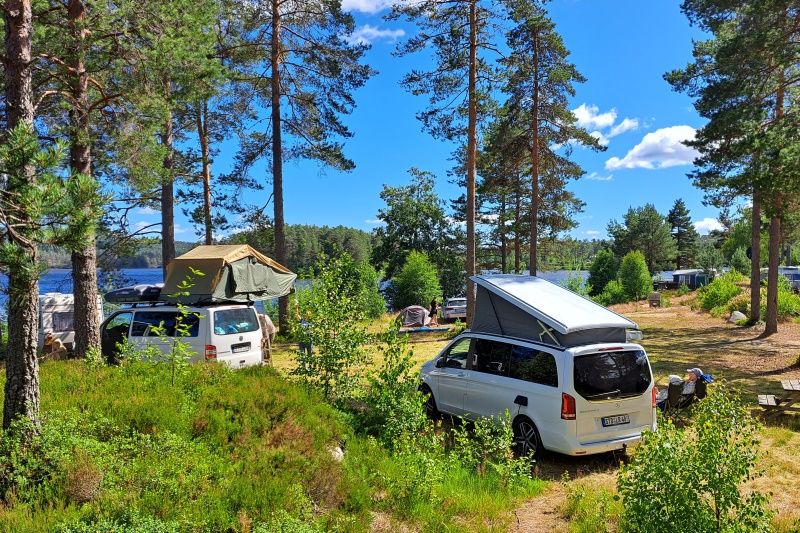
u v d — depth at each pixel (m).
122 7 8.98
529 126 23.41
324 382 8.30
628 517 4.24
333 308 8.23
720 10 14.16
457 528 5.10
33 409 4.94
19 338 4.86
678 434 4.25
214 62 10.42
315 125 20.16
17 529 3.85
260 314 13.68
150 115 9.78
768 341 17.53
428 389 9.27
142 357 8.52
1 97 8.09
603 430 7.04
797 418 8.97
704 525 3.93
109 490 4.44
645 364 7.46
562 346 7.27
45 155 3.97
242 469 5.30
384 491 5.80
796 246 61.72
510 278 8.84
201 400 6.65
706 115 15.26
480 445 6.98
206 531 4.15
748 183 13.25
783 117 12.41
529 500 6.05
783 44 12.37
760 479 6.57
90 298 9.50
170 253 18.02
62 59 8.73
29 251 4.08
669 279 66.12
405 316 26.16
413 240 52.31
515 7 17.89
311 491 5.25
